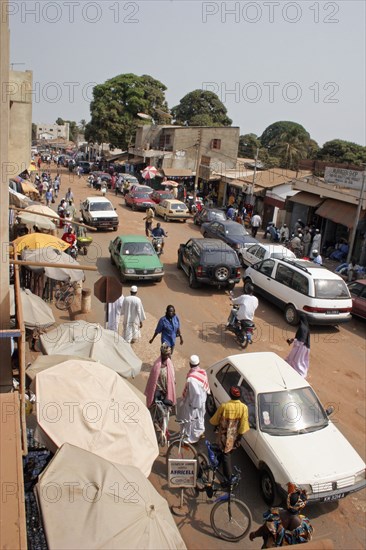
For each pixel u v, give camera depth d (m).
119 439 6.00
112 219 25.47
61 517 4.32
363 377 11.88
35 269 12.80
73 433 5.91
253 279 16.86
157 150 46.25
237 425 7.02
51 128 93.62
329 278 14.55
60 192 38.44
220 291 17.59
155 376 8.38
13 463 4.52
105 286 9.77
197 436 8.24
